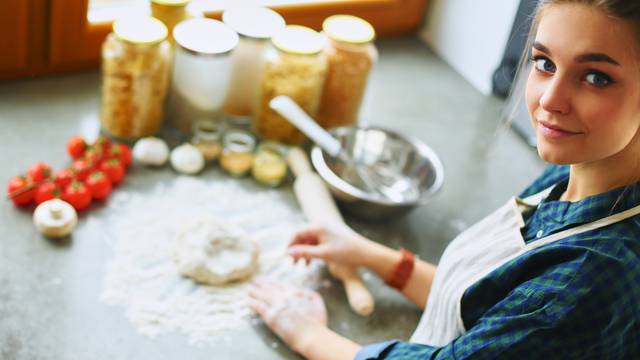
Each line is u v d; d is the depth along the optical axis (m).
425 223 1.18
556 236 0.69
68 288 0.93
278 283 0.97
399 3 1.55
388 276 1.00
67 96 1.26
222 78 1.18
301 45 1.17
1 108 1.19
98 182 1.05
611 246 0.64
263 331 0.93
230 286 0.99
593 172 0.67
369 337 0.96
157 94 1.16
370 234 1.13
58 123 1.19
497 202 1.25
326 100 1.26
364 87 1.26
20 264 0.95
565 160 0.62
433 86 1.51
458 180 1.28
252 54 1.22
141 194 1.10
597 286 0.62
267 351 0.91
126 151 1.13
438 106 1.45
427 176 1.19
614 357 0.65
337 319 0.98
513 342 0.66
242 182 1.18
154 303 0.93
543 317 0.64
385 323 0.99
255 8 1.27
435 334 0.83
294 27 1.23
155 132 1.21
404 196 1.20
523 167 1.34
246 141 1.20
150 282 0.96
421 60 1.58
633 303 0.63
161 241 1.03
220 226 1.02
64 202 1.01
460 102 1.48
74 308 0.90
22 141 1.14
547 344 0.65
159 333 0.90
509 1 1.39
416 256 1.11
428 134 1.37
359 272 1.05
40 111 1.21
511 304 0.67
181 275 0.98
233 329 0.93
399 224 1.16
